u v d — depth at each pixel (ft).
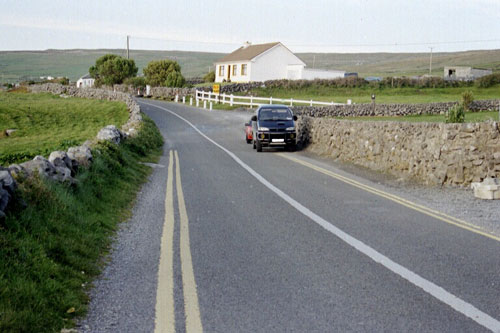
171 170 50.72
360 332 14.05
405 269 19.88
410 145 47.21
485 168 40.98
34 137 95.86
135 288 17.52
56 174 28.09
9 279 15.72
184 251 22.26
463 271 19.66
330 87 202.39
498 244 23.91
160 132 98.27
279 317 15.08
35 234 19.93
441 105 133.90
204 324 14.53
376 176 48.62
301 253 22.11
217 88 173.37
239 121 119.75
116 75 264.31
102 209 28.86
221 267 20.02
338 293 17.15
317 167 55.01
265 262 20.74
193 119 125.70
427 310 15.67
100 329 14.12
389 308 15.83
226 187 40.63
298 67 226.38
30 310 14.15
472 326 14.49
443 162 42.55
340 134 63.67
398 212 31.53
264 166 54.95
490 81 206.69
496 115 115.55
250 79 218.59
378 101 164.45
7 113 127.65
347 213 31.01
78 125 113.80
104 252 21.80
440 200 36.04
